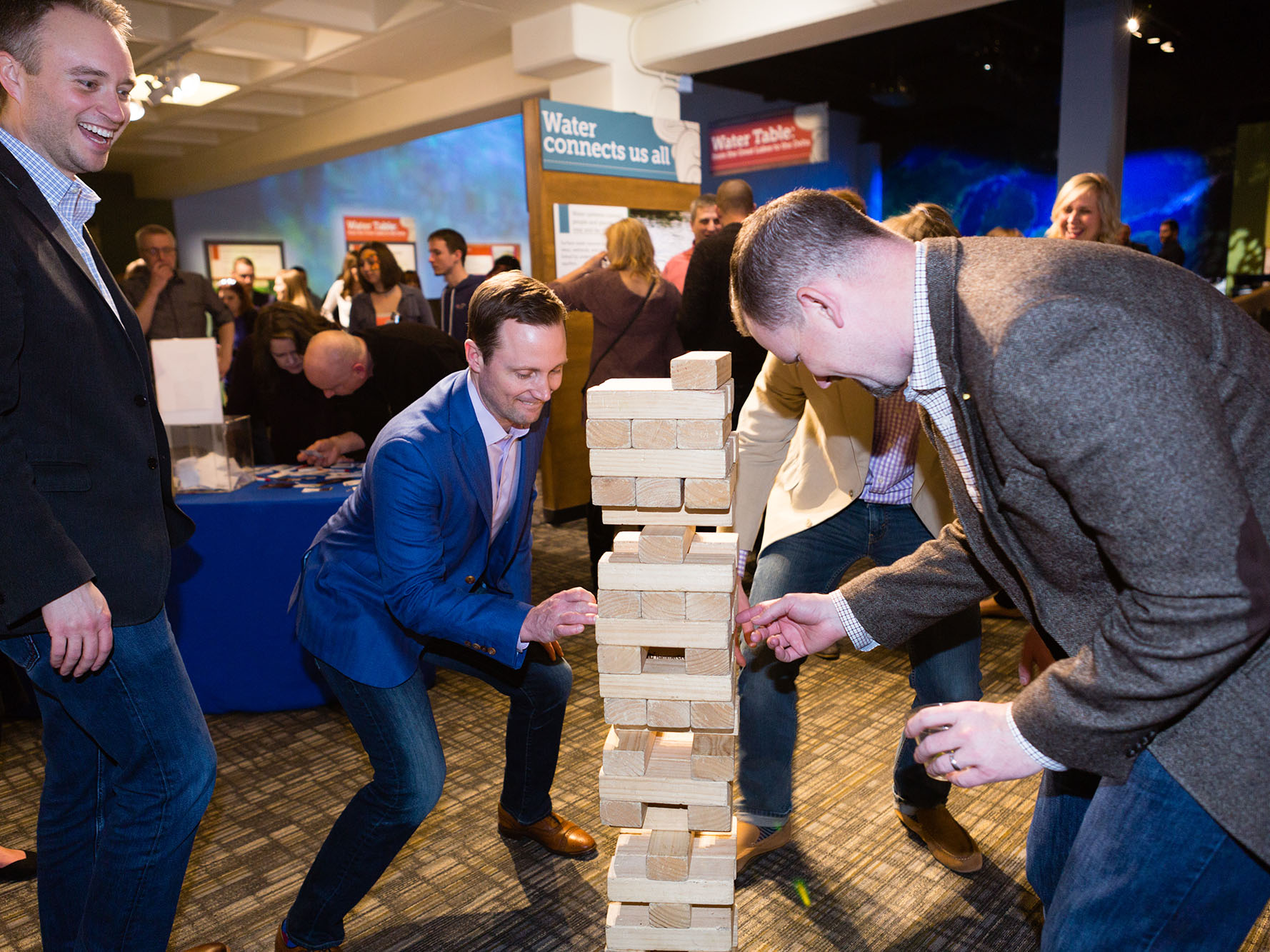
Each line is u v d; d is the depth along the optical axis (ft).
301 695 9.09
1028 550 3.34
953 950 5.47
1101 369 2.60
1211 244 31.96
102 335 4.27
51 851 4.68
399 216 36.17
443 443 4.79
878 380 3.49
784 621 4.86
